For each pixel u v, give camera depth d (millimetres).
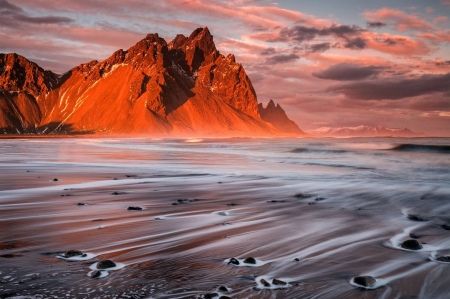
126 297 5125
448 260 6824
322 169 26422
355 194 15031
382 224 9844
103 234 8562
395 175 22234
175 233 8734
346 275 6141
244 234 8711
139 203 12867
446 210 11773
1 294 5137
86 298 5062
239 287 5562
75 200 13375
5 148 64812
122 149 62500
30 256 6875
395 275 6148
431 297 5289
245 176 21922
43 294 5160
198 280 5809
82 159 37031
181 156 42812
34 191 15594
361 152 44969
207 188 16859
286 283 5719
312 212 11430
